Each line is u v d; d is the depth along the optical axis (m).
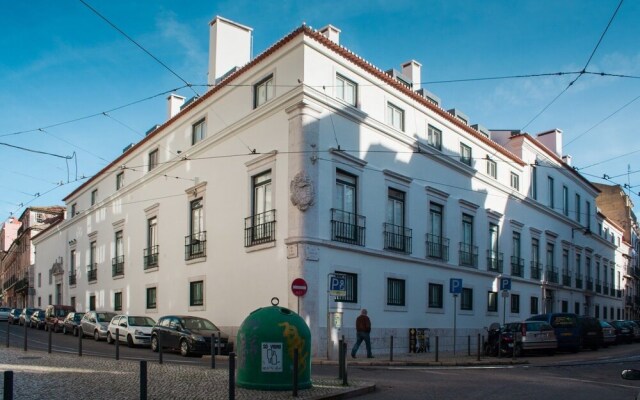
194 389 10.65
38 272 51.59
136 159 32.69
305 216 19.73
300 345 10.96
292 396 10.12
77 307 39.97
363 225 21.91
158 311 28.38
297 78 20.52
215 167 24.97
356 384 11.87
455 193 28.00
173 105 32.38
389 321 22.72
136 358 18.14
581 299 43.44
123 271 32.94
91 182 39.47
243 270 22.34
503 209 32.41
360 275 21.53
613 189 63.75
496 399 10.63
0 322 48.06
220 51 27.72
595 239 47.94
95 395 9.86
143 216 31.20
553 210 38.56
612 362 19.58
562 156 44.38
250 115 22.61
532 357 22.19
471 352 24.44
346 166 21.45
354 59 22.09
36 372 12.68
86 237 39.69
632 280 62.66
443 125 27.55
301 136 20.08
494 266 30.70
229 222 23.59
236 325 22.34
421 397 10.88
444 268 26.45
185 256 26.41
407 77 29.41
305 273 19.36
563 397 10.92
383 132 23.41
